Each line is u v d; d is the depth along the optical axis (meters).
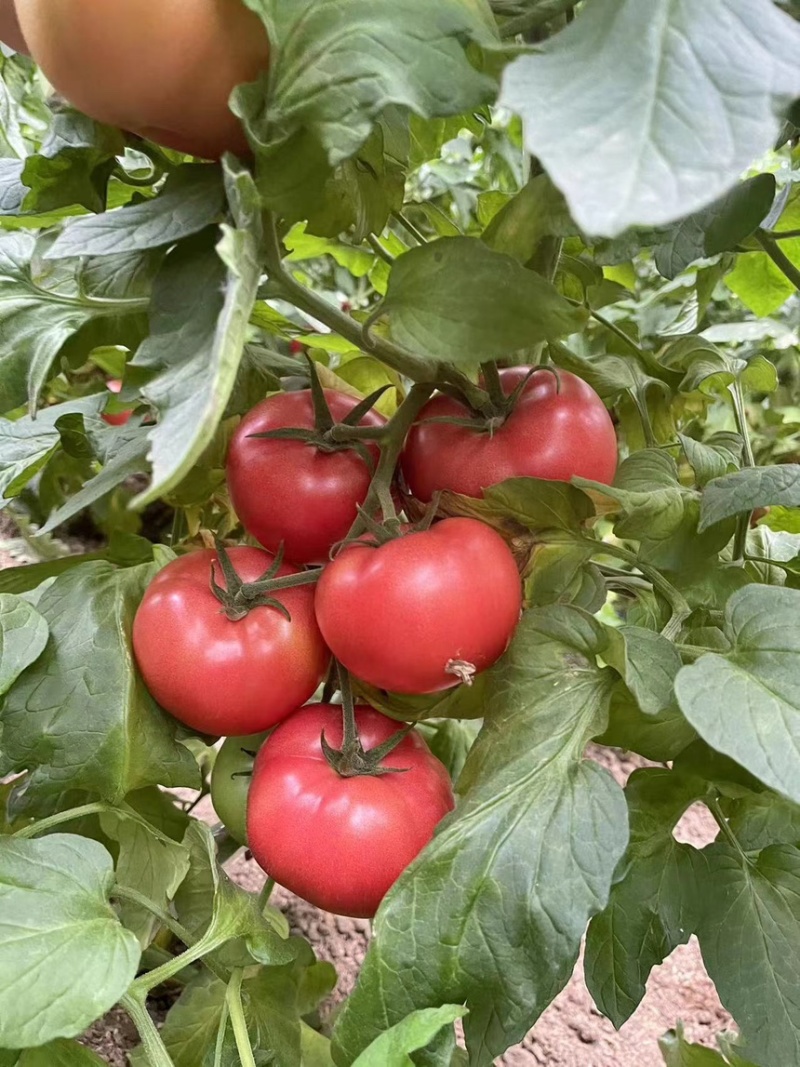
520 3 0.51
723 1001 0.55
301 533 0.58
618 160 0.29
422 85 0.38
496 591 0.50
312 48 0.39
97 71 0.39
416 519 0.61
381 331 0.72
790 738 0.42
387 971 0.47
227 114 0.42
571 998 1.07
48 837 0.53
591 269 0.71
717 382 0.79
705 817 1.36
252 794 0.56
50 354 0.54
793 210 0.80
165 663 0.55
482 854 0.47
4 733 0.57
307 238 0.87
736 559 0.72
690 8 0.34
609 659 0.53
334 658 0.59
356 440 0.57
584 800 0.48
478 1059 0.48
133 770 0.58
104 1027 0.90
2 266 0.56
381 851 0.52
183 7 0.38
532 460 0.55
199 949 0.56
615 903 0.57
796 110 0.53
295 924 1.11
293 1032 0.70
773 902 0.57
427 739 0.98
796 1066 0.53
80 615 0.59
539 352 0.70
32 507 1.38
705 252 0.56
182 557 0.60
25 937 0.46
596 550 0.61
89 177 0.55
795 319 1.26
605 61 0.32
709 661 0.47
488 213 0.82
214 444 0.66
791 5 0.51
